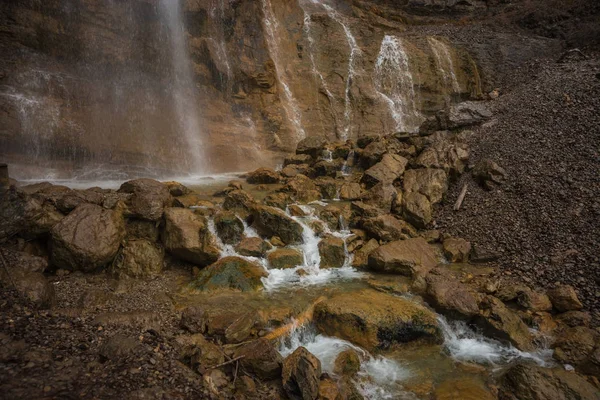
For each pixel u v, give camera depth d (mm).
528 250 7914
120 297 6438
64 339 4582
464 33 20500
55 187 7965
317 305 6285
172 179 12352
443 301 6527
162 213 7977
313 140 13281
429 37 19438
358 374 5270
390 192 10008
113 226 7246
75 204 7430
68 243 6730
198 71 15039
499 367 5566
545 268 7367
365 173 11078
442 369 5508
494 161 10445
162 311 6105
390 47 18109
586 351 5535
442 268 7699
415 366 5551
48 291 5578
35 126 10961
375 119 16469
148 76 13828
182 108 14117
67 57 12438
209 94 15047
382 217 9086
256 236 8641
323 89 16891
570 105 11219
